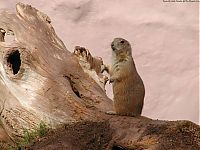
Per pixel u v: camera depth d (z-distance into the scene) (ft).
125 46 42.04
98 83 45.80
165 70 59.72
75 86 44.39
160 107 59.31
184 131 36.29
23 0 61.11
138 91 41.88
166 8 60.23
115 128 38.06
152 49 59.93
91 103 43.88
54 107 41.45
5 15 44.47
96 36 60.39
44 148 37.01
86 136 37.93
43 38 44.65
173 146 35.22
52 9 60.64
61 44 46.21
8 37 51.03
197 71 59.36
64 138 37.86
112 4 60.64
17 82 42.01
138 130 37.19
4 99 42.42
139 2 60.59
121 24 60.34
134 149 36.22
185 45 59.77
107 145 37.29
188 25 59.88
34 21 45.42
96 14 60.49
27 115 41.65
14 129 41.96
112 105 44.04
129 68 41.81
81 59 46.06
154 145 35.55
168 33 60.03
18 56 43.27
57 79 42.50
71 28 60.64
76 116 41.27
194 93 59.06
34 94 41.75
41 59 42.78
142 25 60.18
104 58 60.13
